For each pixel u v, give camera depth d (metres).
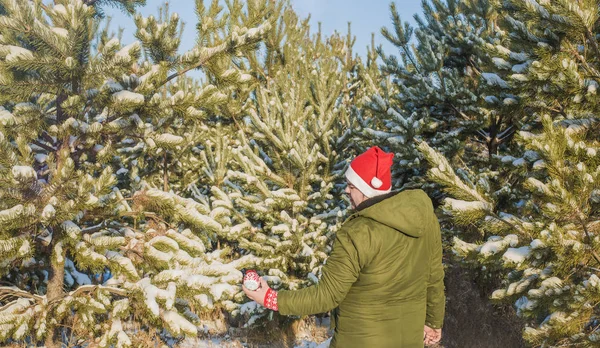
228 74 5.63
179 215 5.65
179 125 8.96
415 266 1.89
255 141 9.08
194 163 9.90
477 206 4.14
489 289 7.34
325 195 7.79
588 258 3.85
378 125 8.41
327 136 8.33
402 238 1.84
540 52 4.35
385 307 1.85
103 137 5.79
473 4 7.87
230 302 7.50
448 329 7.11
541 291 3.92
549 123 3.81
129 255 5.66
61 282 5.45
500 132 7.53
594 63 4.57
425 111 7.29
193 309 8.44
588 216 3.88
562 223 3.93
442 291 2.15
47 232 5.44
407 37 8.16
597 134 4.47
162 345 5.90
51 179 5.13
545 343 3.91
